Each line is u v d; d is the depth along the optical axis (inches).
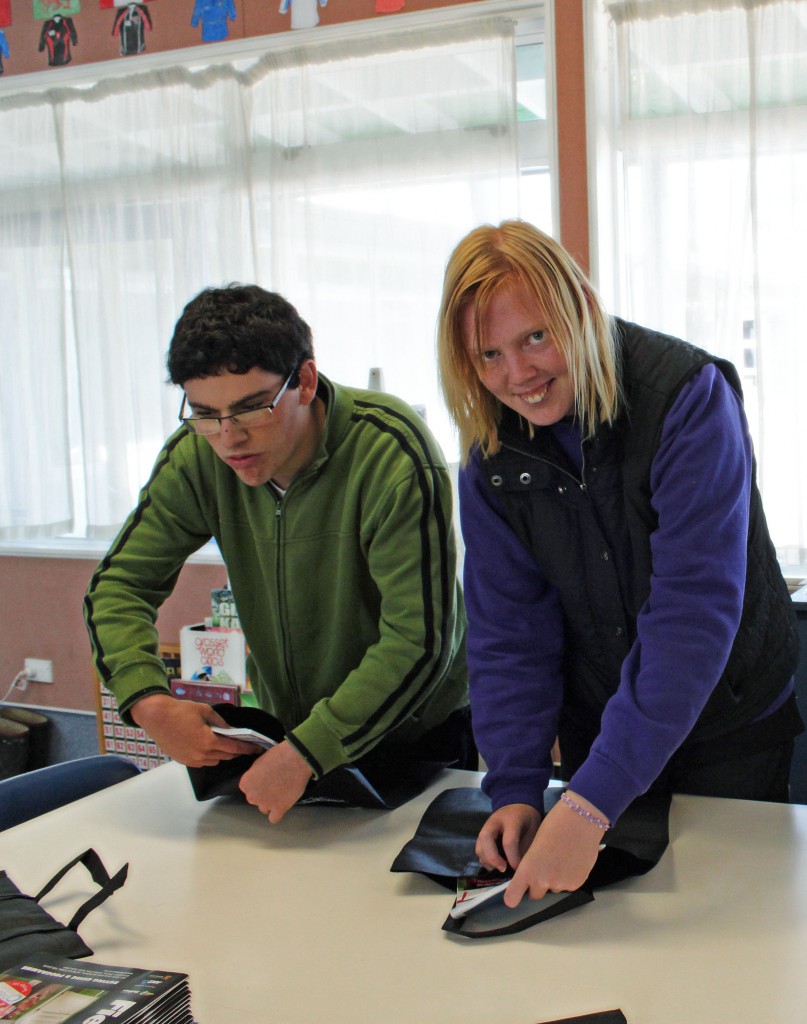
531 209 128.0
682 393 43.0
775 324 111.3
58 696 148.2
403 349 126.3
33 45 141.9
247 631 59.7
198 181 133.5
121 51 137.3
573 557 47.9
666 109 113.8
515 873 39.8
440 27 120.3
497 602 50.2
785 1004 33.3
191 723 51.5
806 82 108.7
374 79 124.1
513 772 47.1
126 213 138.0
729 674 47.8
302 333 51.1
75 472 147.6
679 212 114.7
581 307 41.6
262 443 49.8
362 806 52.2
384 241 125.8
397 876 44.8
